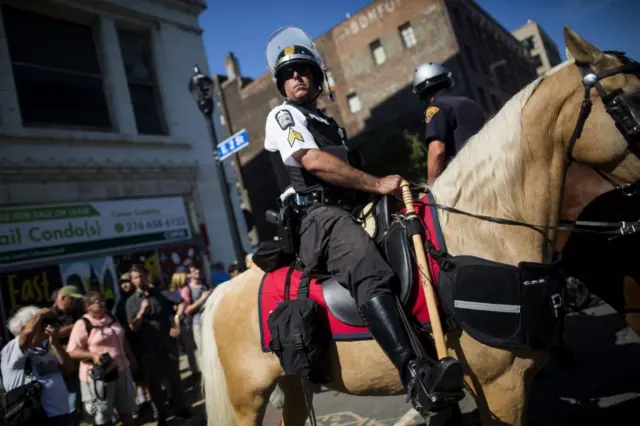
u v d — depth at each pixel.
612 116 1.76
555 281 1.92
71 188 8.67
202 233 10.59
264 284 2.52
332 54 27.09
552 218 1.99
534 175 1.96
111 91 9.95
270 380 2.49
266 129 2.43
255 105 28.11
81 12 9.76
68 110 9.38
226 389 2.69
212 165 11.21
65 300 5.32
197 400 6.02
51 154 8.52
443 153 3.28
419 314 1.99
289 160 2.29
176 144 10.56
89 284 8.56
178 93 11.12
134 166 9.60
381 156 20.17
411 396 1.84
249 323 2.54
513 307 1.84
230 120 29.50
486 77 26.17
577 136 1.88
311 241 2.22
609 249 2.63
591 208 2.64
